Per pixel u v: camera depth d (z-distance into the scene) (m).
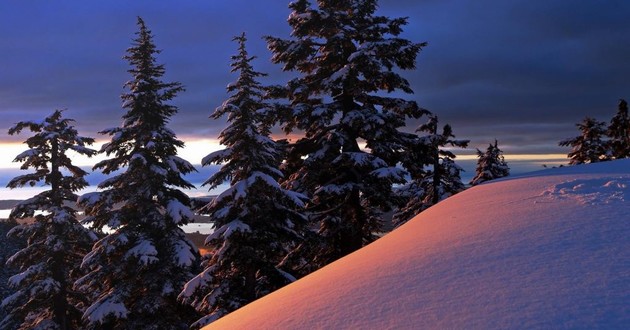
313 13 17.03
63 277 23.86
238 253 14.38
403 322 2.58
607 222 4.20
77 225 23.45
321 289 3.74
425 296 2.95
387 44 15.65
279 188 14.43
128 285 18.23
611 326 2.11
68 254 23.88
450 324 2.43
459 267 3.47
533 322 2.27
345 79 15.62
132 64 20.83
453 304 2.71
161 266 18.58
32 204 23.00
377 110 17.30
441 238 4.72
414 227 6.06
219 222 15.37
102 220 19.56
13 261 23.12
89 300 25.19
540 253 3.49
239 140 15.10
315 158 16.53
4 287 42.81
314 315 3.06
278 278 15.28
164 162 20.28
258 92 15.52
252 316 3.55
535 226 4.43
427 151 18.19
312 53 18.05
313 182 17.70
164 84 20.56
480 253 3.76
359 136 17.58
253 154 14.71
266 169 15.47
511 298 2.64
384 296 3.12
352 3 17.38
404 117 17.80
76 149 23.58
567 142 37.22
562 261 3.20
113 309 17.34
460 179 26.05
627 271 2.81
